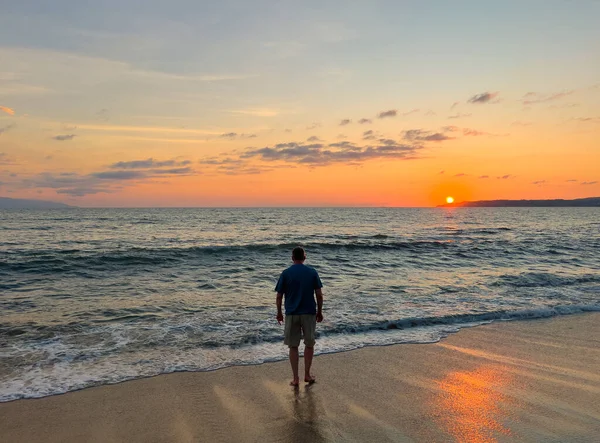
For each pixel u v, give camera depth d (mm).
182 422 4137
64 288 11586
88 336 7094
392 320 8203
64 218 67438
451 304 9828
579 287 12250
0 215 82250
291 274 5309
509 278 13375
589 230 43656
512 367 5797
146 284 12297
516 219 79250
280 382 5227
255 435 3854
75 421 4160
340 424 4074
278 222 60688
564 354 6406
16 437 3834
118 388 5000
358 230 42906
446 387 5055
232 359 6070
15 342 6719
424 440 3729
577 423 4051
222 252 19016
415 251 21250
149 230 39875
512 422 4078
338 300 10133
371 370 5656
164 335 7188
